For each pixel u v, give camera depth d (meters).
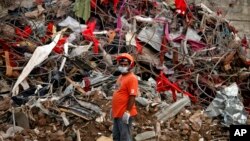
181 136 9.70
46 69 11.75
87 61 11.99
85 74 11.65
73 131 9.45
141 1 14.88
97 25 13.91
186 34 13.84
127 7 14.30
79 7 14.09
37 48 11.66
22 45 12.55
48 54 11.59
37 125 9.67
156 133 9.55
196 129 9.89
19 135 9.29
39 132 9.45
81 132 9.45
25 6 15.81
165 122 9.95
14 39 12.87
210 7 19.88
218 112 10.52
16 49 12.48
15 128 9.50
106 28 13.71
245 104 12.43
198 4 17.30
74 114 9.79
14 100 10.53
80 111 9.81
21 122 9.66
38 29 13.29
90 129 9.52
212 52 13.45
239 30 20.08
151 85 11.34
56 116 9.77
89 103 10.08
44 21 14.05
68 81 11.23
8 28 13.10
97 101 10.26
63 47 12.10
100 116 9.77
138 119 9.84
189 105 10.69
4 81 11.76
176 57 12.64
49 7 14.84
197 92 11.96
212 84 12.21
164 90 11.24
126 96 8.09
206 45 13.64
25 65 12.09
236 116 10.26
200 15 15.55
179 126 9.86
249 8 20.41
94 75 11.52
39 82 11.42
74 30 13.30
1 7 16.06
